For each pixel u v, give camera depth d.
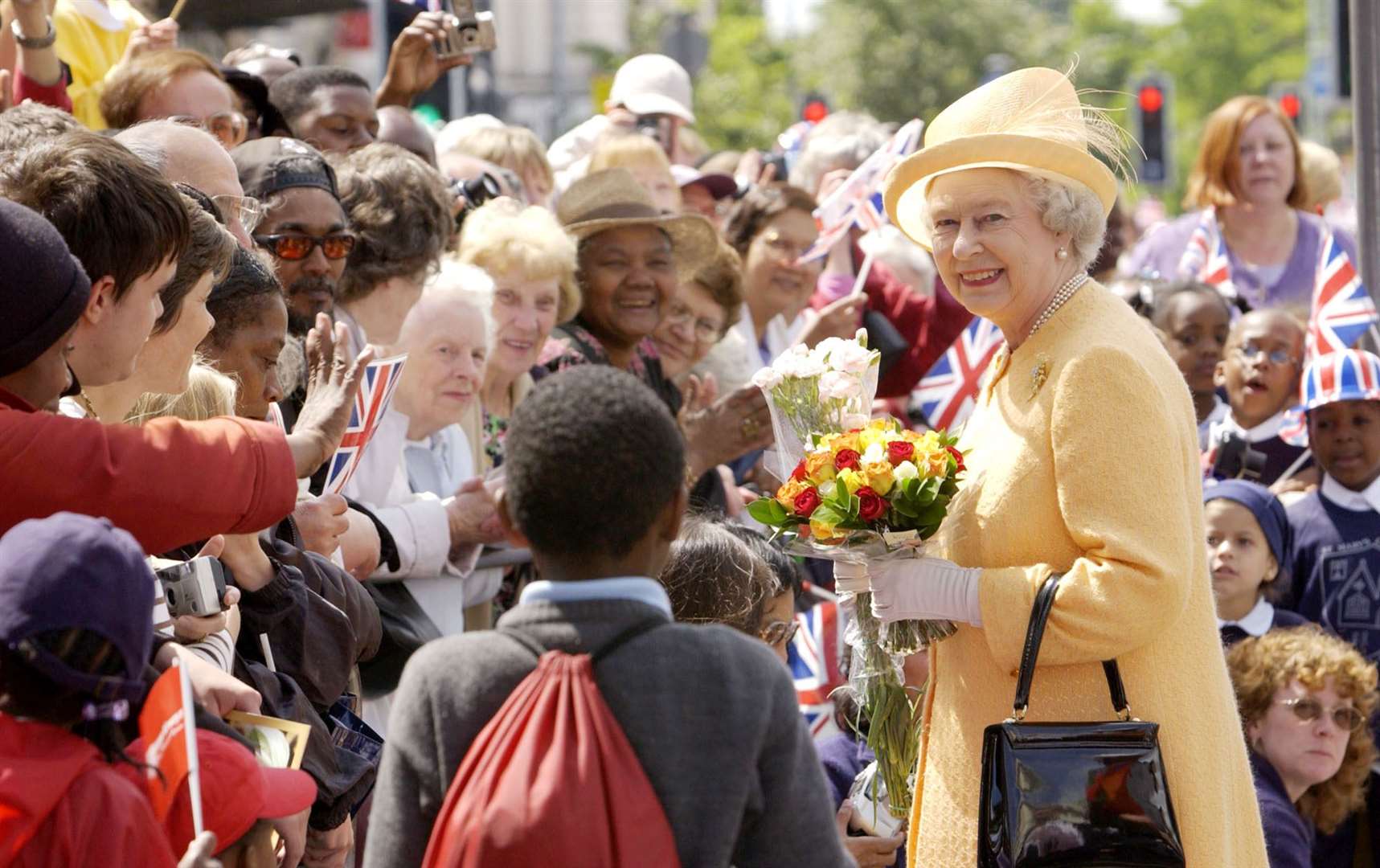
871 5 79.56
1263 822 13.23
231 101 14.19
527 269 14.72
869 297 19.84
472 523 12.50
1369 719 14.12
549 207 19.77
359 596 10.35
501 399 15.13
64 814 6.12
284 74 17.34
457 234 16.05
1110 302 9.16
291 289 12.05
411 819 6.29
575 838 5.91
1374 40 17.20
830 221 19.14
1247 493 15.34
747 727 6.21
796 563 14.69
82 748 6.28
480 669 6.30
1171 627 8.75
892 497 8.77
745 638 6.49
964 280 9.21
